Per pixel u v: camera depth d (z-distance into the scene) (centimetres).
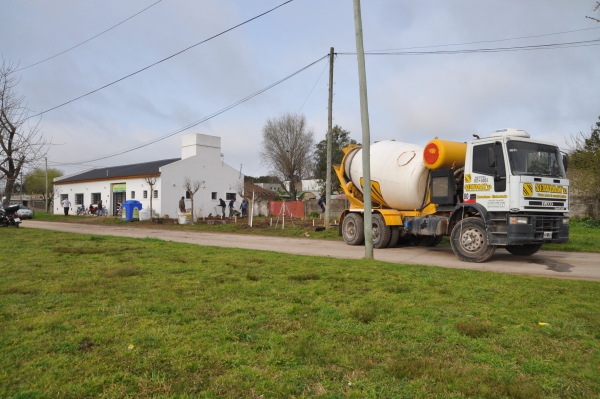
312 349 432
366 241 1126
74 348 436
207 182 3822
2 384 359
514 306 591
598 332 483
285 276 810
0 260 1020
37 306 591
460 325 498
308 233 2127
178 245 1405
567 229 1153
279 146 5009
